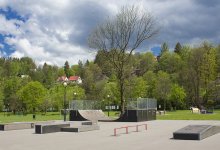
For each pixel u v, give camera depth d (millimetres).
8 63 164625
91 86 95312
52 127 24266
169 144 16688
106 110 86312
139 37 49625
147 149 15000
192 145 16188
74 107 42812
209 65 88375
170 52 117062
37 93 91188
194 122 35500
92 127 26031
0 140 19391
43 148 15727
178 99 88688
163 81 88125
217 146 15758
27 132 24609
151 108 41625
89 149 15195
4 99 104500
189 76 89875
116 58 49500
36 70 169625
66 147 15961
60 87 98688
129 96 69812
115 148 15445
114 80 83875
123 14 50719
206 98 89000
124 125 31672
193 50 90188
